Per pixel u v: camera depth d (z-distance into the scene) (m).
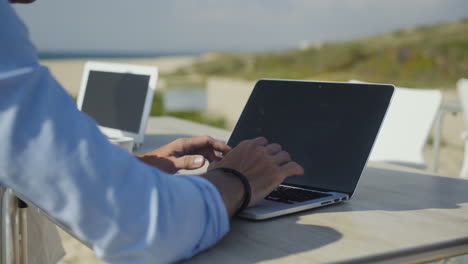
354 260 0.63
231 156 0.76
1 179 0.50
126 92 1.72
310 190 0.98
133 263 0.53
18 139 0.47
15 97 0.47
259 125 1.19
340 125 1.05
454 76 26.33
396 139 2.71
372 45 30.70
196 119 17.44
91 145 0.50
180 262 0.61
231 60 33.28
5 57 0.47
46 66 0.52
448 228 0.77
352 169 0.97
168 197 0.56
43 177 0.49
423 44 28.98
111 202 0.50
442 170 6.46
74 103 0.52
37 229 1.32
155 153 0.98
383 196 0.98
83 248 1.99
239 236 0.71
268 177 0.74
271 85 1.23
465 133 2.94
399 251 0.66
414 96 2.72
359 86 1.07
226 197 0.67
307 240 0.70
